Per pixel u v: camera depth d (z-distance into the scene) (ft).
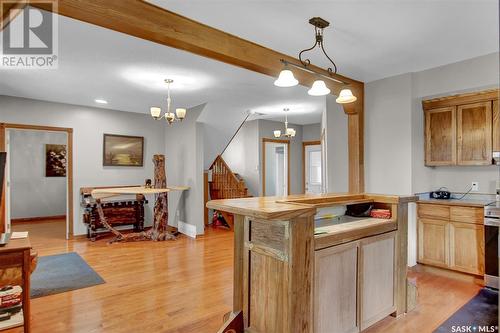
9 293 6.70
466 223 11.28
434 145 13.03
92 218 18.21
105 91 15.43
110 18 6.68
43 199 25.27
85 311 9.06
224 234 19.69
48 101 17.72
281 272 6.22
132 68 11.97
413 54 10.77
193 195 19.10
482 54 10.83
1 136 16.33
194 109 19.11
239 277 7.45
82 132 18.97
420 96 12.62
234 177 21.40
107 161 19.86
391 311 8.41
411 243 12.69
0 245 6.88
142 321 8.46
